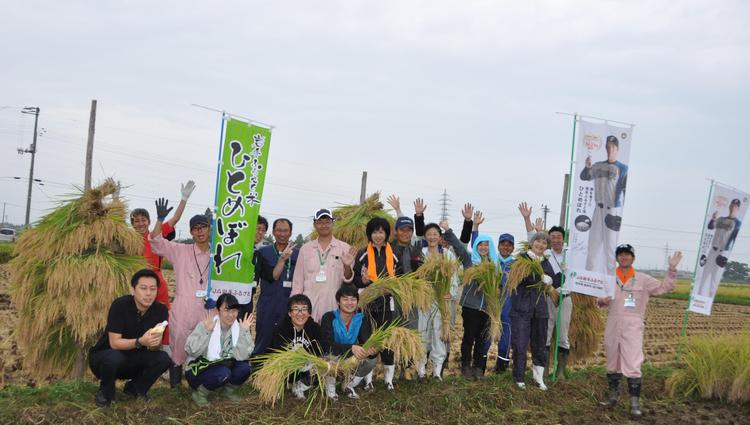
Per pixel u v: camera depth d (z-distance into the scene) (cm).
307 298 641
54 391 609
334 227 836
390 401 650
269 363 597
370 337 638
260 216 793
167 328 658
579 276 761
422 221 802
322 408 611
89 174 2317
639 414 686
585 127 774
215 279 655
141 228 725
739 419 702
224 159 656
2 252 2755
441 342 759
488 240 855
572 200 779
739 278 11162
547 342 826
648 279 721
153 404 591
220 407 593
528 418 652
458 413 637
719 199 998
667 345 1439
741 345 800
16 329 668
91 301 637
